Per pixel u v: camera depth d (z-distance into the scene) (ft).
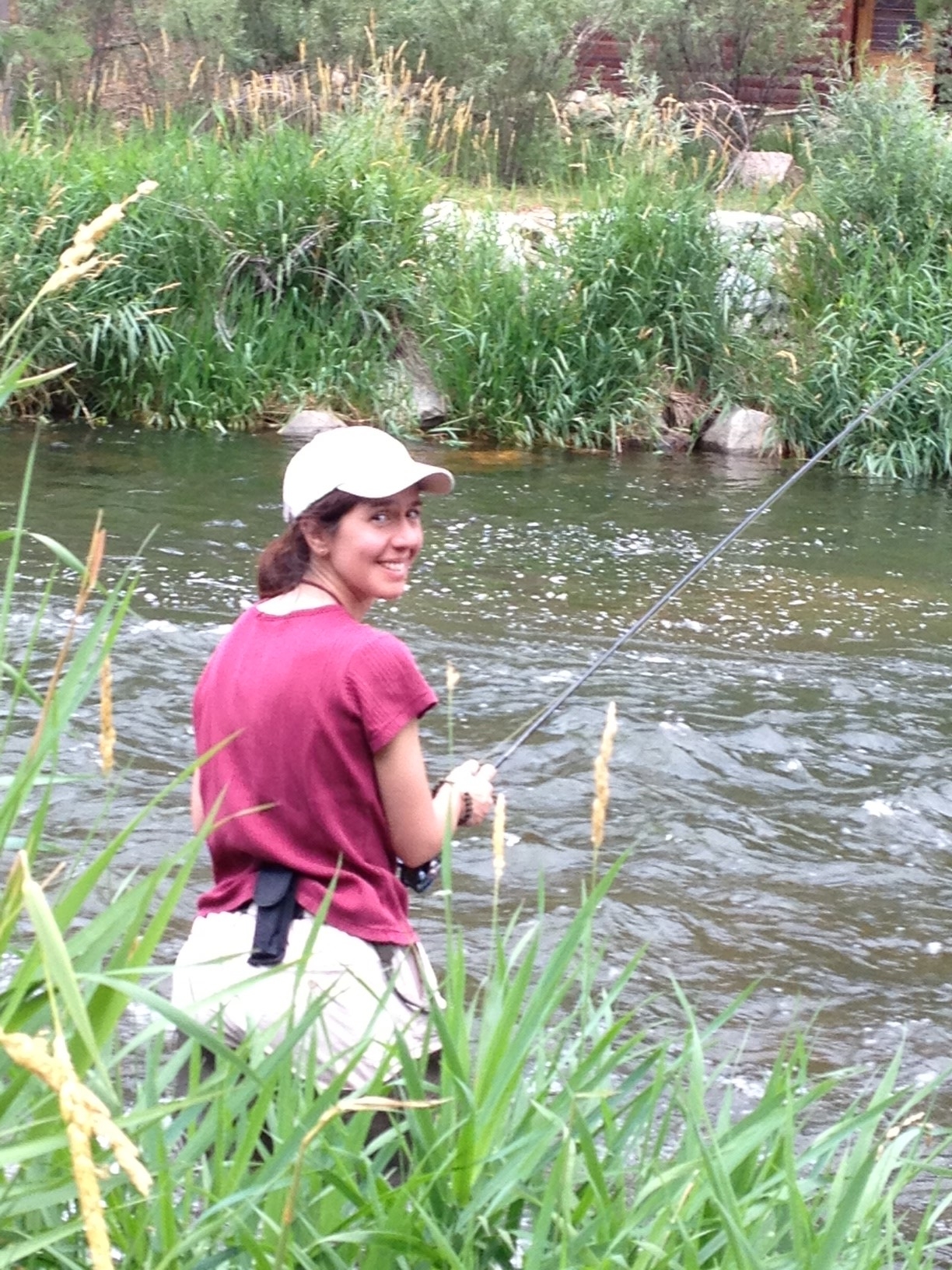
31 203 45.44
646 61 67.67
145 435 43.32
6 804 6.85
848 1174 8.58
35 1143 5.82
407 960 9.15
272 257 47.44
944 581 32.09
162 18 60.54
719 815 19.15
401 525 9.37
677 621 27.99
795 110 66.90
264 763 8.99
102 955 6.46
